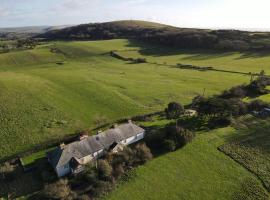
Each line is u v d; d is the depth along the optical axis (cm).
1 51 18700
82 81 11106
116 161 5356
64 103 8612
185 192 4669
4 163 5547
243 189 4706
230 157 5616
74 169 5088
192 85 10525
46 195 4569
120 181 4984
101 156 5594
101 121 7294
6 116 7631
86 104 8544
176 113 7512
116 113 7850
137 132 6178
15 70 14112
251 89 9312
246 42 17475
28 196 4678
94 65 15012
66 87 10256
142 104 8544
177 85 10562
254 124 6944
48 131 6775
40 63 15888
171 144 5797
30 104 8506
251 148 5878
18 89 9925
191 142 6169
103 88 10106
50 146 6178
